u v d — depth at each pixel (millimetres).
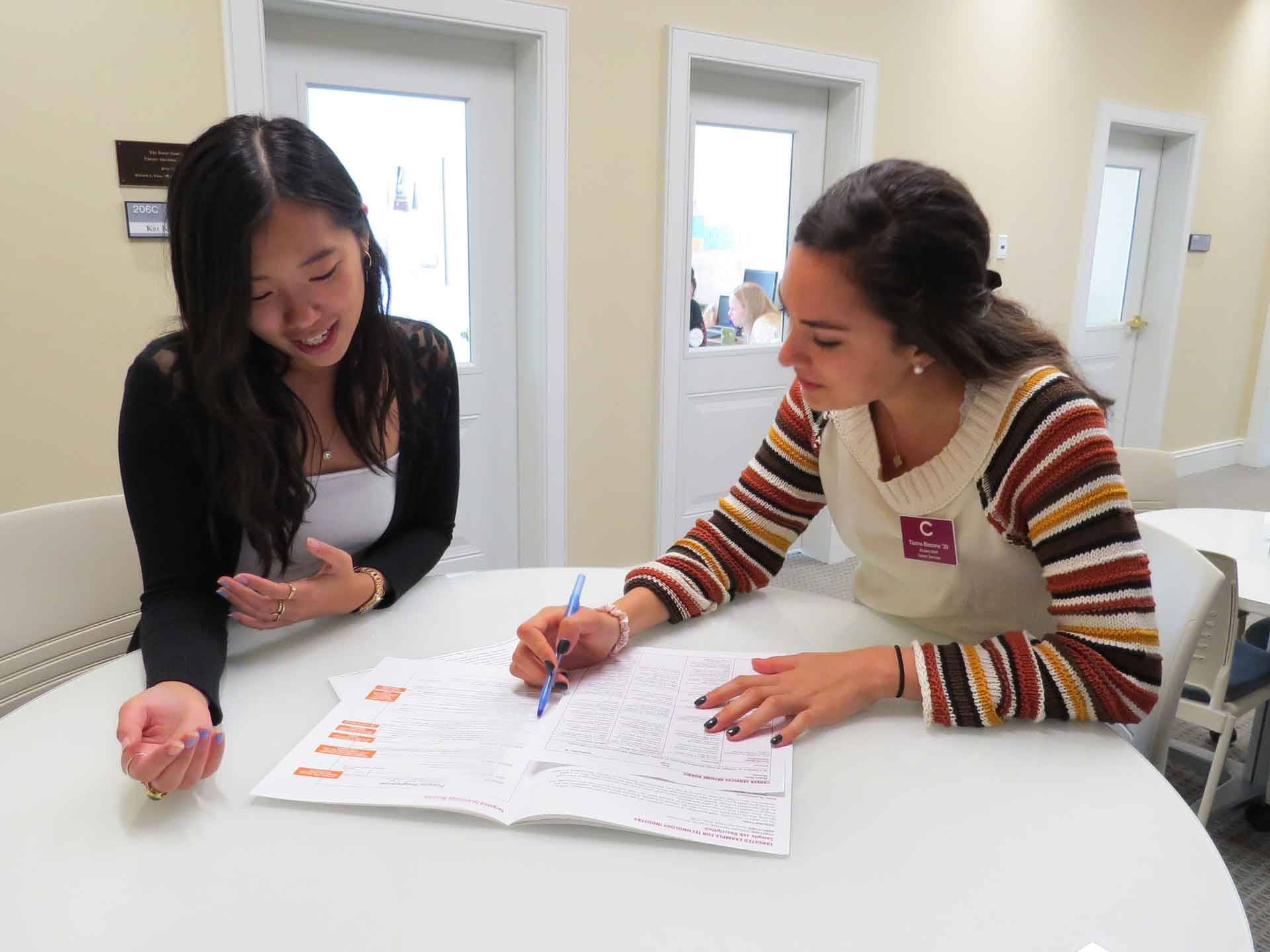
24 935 613
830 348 849
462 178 2617
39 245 1923
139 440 989
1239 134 4668
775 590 1235
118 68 1939
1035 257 3906
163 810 750
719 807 751
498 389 2826
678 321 2926
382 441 1148
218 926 624
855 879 677
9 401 1951
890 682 909
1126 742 876
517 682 957
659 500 3047
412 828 729
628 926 628
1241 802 1928
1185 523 2035
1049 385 906
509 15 2389
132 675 990
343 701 910
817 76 2996
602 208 2701
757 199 3176
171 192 875
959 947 612
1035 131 3721
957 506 979
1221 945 616
